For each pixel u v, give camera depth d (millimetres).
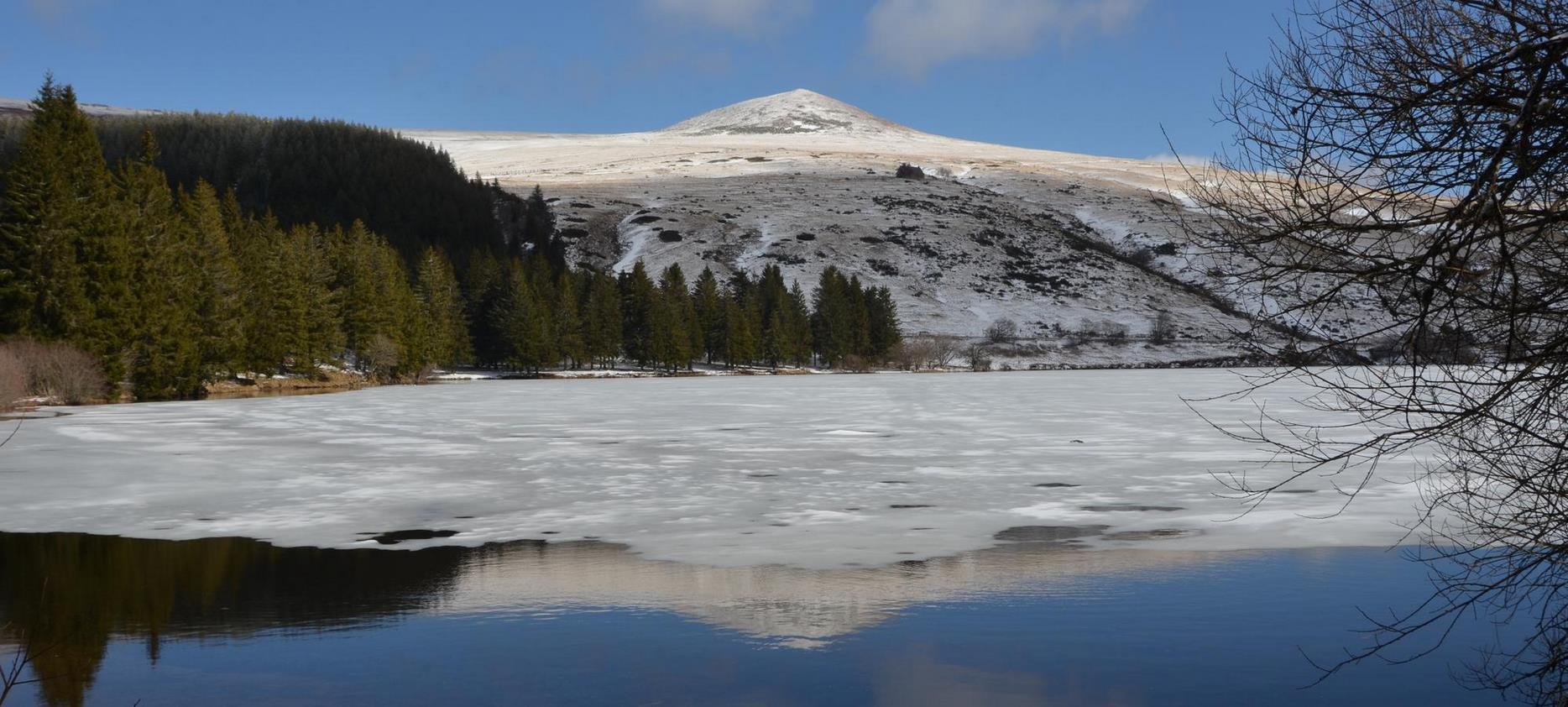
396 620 10227
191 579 11984
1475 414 5141
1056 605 10648
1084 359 112688
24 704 8031
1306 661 8859
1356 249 5051
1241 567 12320
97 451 24578
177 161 156375
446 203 144500
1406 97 4812
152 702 8070
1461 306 4848
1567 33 4461
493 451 24750
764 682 8445
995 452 24266
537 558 13078
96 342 47844
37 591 11406
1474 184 4555
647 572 12250
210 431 30141
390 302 79938
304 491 18547
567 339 96875
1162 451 24141
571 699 8078
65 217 47812
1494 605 10305
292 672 8734
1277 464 21172
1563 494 5480
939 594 11148
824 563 12672
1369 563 12398
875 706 7906
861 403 43562
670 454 23938
